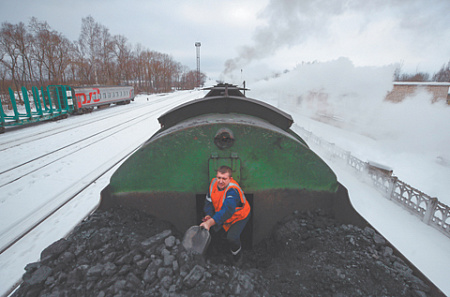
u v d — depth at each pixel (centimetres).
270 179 273
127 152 1099
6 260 422
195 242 219
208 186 272
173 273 203
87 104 2378
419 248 456
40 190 707
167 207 282
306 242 252
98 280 199
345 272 206
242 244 307
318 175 274
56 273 204
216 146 262
